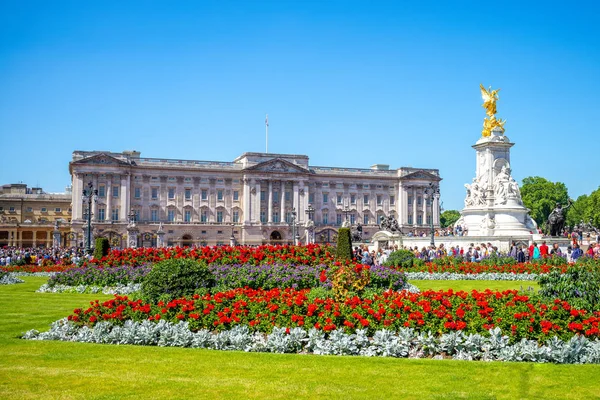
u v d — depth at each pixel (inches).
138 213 5762.8
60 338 785.6
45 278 1943.9
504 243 2333.9
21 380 578.2
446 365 642.8
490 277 1680.6
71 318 829.8
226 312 810.2
